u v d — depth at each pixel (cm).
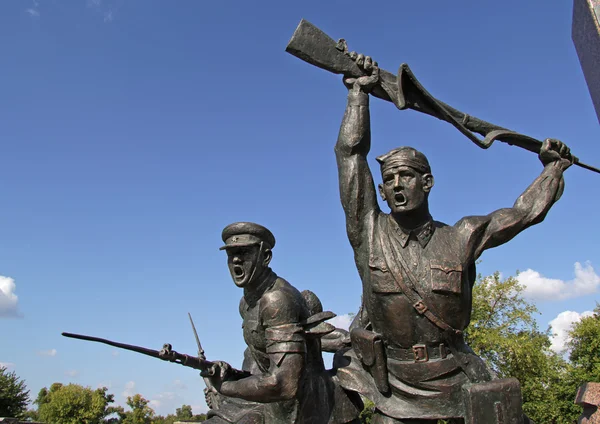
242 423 451
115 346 404
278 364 415
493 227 390
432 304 370
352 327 479
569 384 2331
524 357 2122
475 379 372
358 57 421
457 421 383
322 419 440
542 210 394
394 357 387
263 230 471
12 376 3156
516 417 354
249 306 475
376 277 383
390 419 380
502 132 424
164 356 408
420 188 382
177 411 4328
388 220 398
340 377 425
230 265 470
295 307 442
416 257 380
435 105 407
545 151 412
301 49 406
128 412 4403
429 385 372
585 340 2616
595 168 432
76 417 4047
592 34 404
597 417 387
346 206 407
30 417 4341
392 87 423
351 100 419
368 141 416
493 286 2256
